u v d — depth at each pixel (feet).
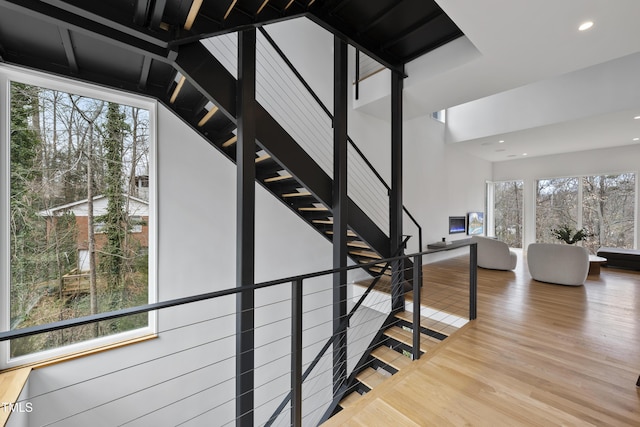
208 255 10.38
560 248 14.29
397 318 11.59
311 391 13.60
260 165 9.95
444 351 7.98
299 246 13.25
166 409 9.42
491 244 17.79
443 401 6.01
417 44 10.44
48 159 8.02
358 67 14.57
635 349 7.95
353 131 15.44
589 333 8.99
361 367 10.21
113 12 5.02
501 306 11.46
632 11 6.96
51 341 8.00
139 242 9.34
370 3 8.47
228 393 10.61
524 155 24.94
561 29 7.70
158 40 5.58
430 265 19.71
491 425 5.32
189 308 9.96
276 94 12.64
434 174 20.97
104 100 8.74
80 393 8.04
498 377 6.76
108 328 8.79
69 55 6.88
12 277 7.55
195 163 10.12
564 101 15.47
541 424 5.29
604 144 20.65
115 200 8.98
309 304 13.61
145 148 9.42
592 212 22.54
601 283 14.88
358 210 10.91
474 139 19.90
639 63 13.24
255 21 6.84
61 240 8.21
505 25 7.56
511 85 11.25
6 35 6.27
